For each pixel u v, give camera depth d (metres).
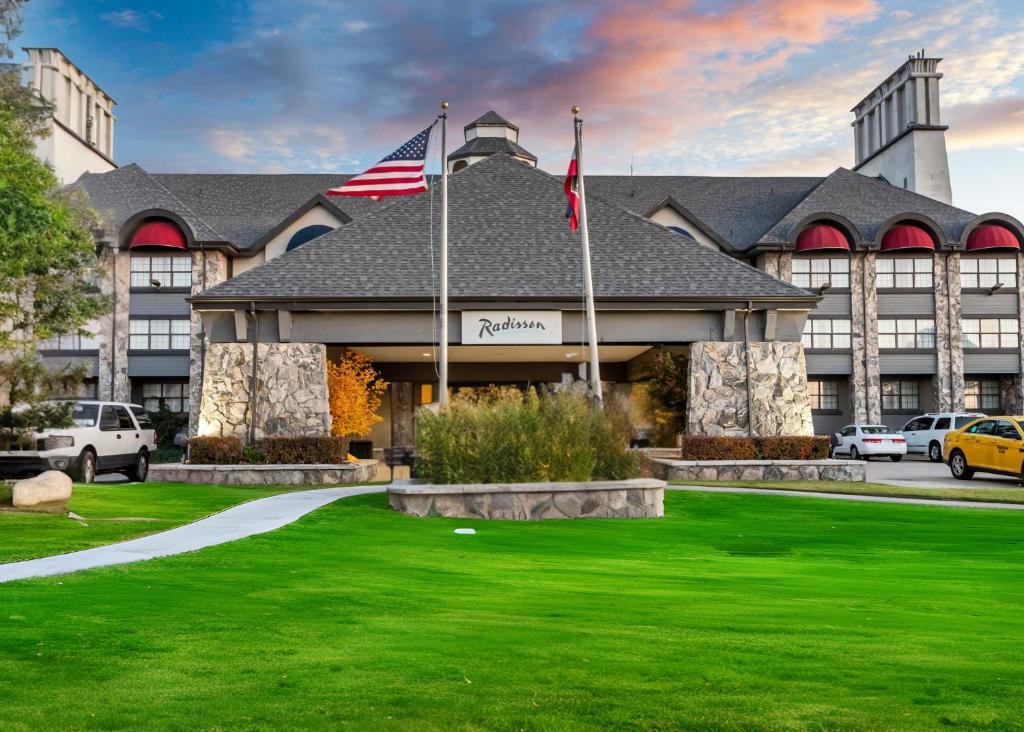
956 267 45.22
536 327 27.00
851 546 13.92
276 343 26.86
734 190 50.47
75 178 44.84
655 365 30.88
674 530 15.58
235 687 5.28
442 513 16.56
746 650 6.32
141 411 28.02
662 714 4.82
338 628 6.93
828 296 45.06
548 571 10.63
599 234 29.59
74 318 20.08
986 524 16.61
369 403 32.59
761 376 27.45
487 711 4.85
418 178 23.05
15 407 18.19
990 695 5.21
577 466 17.94
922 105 49.62
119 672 5.56
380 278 27.38
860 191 47.09
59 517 14.81
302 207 42.59
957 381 44.88
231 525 14.23
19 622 6.92
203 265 41.50
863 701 5.09
